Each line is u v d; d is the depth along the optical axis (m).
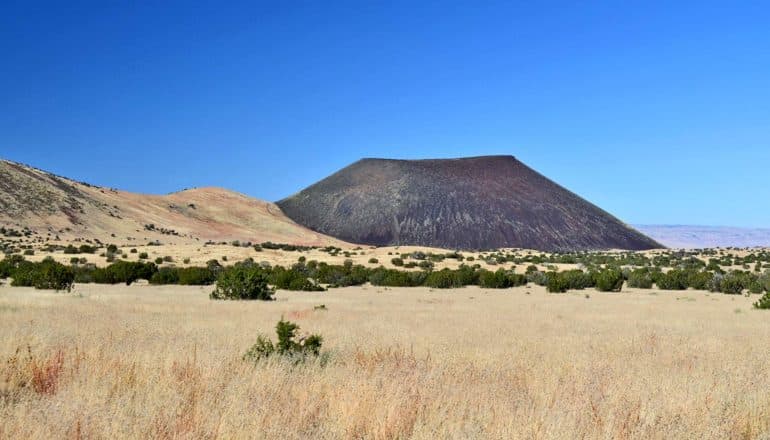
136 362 9.95
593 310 30.72
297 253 103.81
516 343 15.77
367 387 8.32
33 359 9.55
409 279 58.56
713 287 53.41
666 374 11.07
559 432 6.90
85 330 15.12
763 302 32.81
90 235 159.75
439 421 7.06
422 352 13.08
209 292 41.44
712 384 9.76
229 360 10.56
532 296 44.09
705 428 7.27
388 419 7.04
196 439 6.46
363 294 43.66
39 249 102.62
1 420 6.56
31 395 7.91
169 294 37.97
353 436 6.91
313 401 7.98
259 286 35.12
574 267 95.56
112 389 8.31
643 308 32.41
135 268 54.19
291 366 10.26
